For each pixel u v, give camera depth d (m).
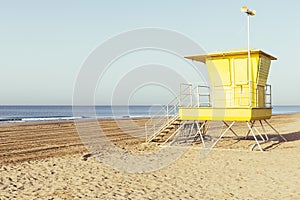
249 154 15.66
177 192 9.09
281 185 9.69
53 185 10.06
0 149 17.80
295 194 8.69
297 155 15.21
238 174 11.33
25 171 12.09
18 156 15.55
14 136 24.39
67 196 8.84
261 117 17.08
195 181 10.40
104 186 9.91
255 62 16.83
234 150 16.86
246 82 16.98
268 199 8.27
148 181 10.52
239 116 16.09
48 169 12.46
